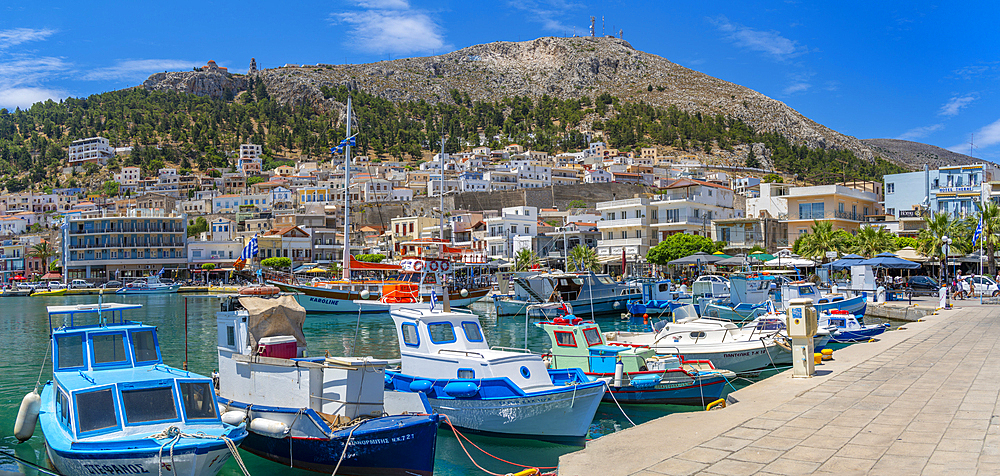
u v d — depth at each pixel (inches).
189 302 3203.7
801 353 750.5
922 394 615.2
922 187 3932.1
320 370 608.7
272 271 2482.8
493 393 724.0
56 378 631.2
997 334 1122.0
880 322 1771.7
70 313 695.7
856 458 411.2
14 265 5743.1
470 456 681.0
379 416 615.2
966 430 468.8
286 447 616.4
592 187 5807.1
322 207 6023.6
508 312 2208.4
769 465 406.0
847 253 2709.2
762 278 1972.2
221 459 538.6
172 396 574.9
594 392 734.5
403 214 5748.0
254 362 655.1
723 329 1079.0
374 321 2084.2
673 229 3585.1
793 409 569.6
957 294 2209.6
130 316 2363.4
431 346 793.6
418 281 2368.4
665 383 869.2
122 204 7455.7
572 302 2101.4
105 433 539.2
